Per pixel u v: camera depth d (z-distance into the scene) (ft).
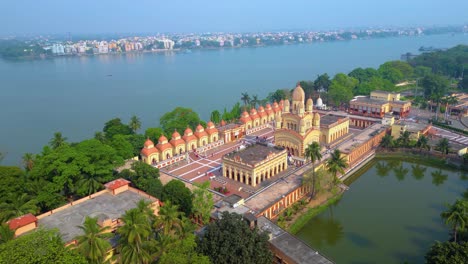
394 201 373.20
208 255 222.28
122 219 211.41
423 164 476.13
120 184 304.50
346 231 317.83
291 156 447.42
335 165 361.92
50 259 177.37
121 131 475.31
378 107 638.94
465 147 477.36
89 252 193.77
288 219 327.47
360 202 371.56
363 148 494.59
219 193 356.18
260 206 319.27
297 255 239.30
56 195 296.51
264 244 237.04
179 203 301.84
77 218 261.03
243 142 532.73
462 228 245.04
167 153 448.24
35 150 560.61
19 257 172.65
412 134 533.55
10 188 284.61
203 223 289.74
